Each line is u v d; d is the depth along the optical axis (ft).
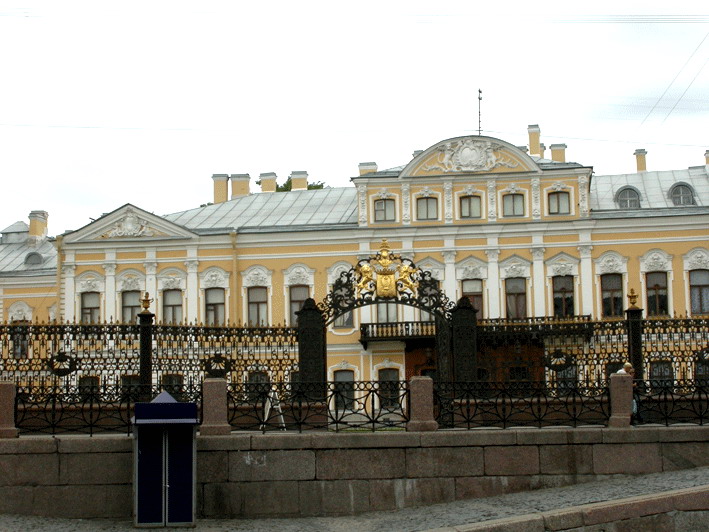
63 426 56.39
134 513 51.08
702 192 146.20
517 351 71.82
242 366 71.15
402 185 142.51
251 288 143.02
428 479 55.01
